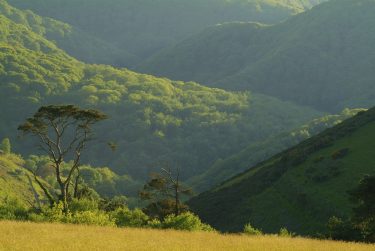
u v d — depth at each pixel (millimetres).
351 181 78375
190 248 28672
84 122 61719
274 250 29656
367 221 47500
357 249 32219
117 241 30312
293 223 76375
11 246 26500
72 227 39688
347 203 71812
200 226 50531
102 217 49219
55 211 49125
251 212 85812
